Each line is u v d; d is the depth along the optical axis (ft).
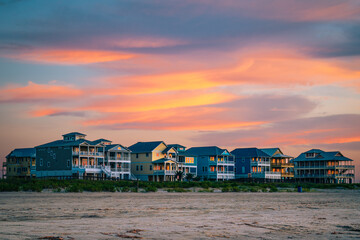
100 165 333.62
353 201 149.48
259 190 237.86
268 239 56.03
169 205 115.85
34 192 171.63
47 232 58.54
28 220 73.36
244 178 392.06
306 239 56.59
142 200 135.95
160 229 64.13
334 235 60.70
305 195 196.85
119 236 56.29
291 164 443.73
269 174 421.18
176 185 249.34
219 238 56.34
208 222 74.74
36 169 348.18
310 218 85.20
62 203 115.34
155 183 261.24
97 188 192.03
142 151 366.63
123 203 120.26
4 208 96.78
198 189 235.40
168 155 369.91
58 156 334.03
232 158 420.77
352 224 75.20
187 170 381.19
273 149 447.83
